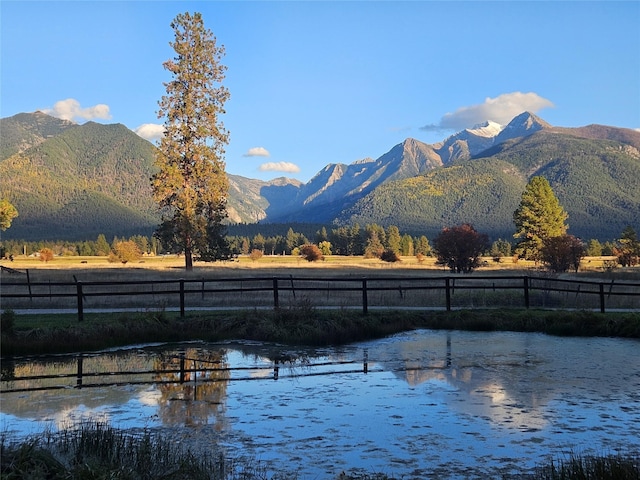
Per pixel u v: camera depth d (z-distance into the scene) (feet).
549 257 154.51
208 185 162.40
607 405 33.47
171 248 162.20
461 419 30.91
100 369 44.39
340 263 283.59
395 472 23.50
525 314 66.03
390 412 32.22
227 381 40.34
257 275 142.00
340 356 49.62
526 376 41.27
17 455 23.67
